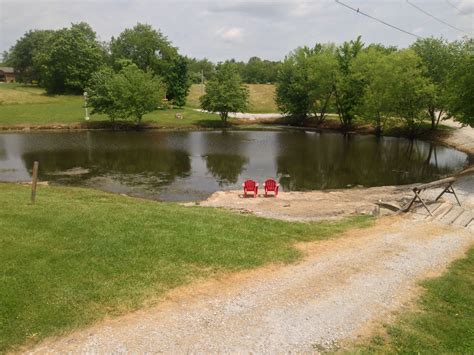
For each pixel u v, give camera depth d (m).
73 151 39.84
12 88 96.69
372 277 10.73
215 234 13.36
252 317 8.47
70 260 10.58
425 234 14.70
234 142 47.81
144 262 10.80
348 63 65.19
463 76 31.17
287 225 15.31
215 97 63.34
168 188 26.30
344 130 62.34
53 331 7.77
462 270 11.59
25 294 8.88
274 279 10.34
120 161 35.25
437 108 52.94
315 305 9.09
